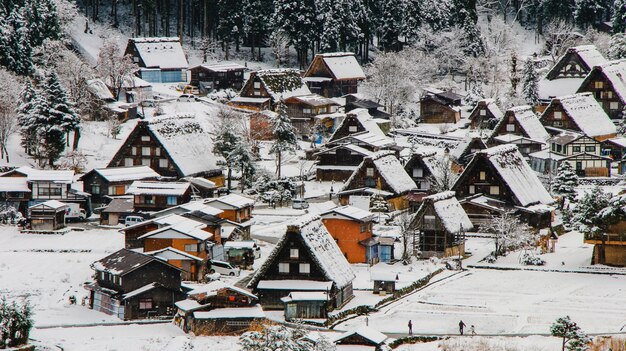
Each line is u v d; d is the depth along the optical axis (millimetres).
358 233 106625
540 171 143125
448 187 126875
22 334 78875
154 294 90438
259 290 92062
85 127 150000
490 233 117188
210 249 103312
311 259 92500
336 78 180625
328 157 139625
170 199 119000
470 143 141750
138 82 168500
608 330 85500
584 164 141375
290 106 164625
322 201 130250
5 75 142125
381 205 122938
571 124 154500
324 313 89000
